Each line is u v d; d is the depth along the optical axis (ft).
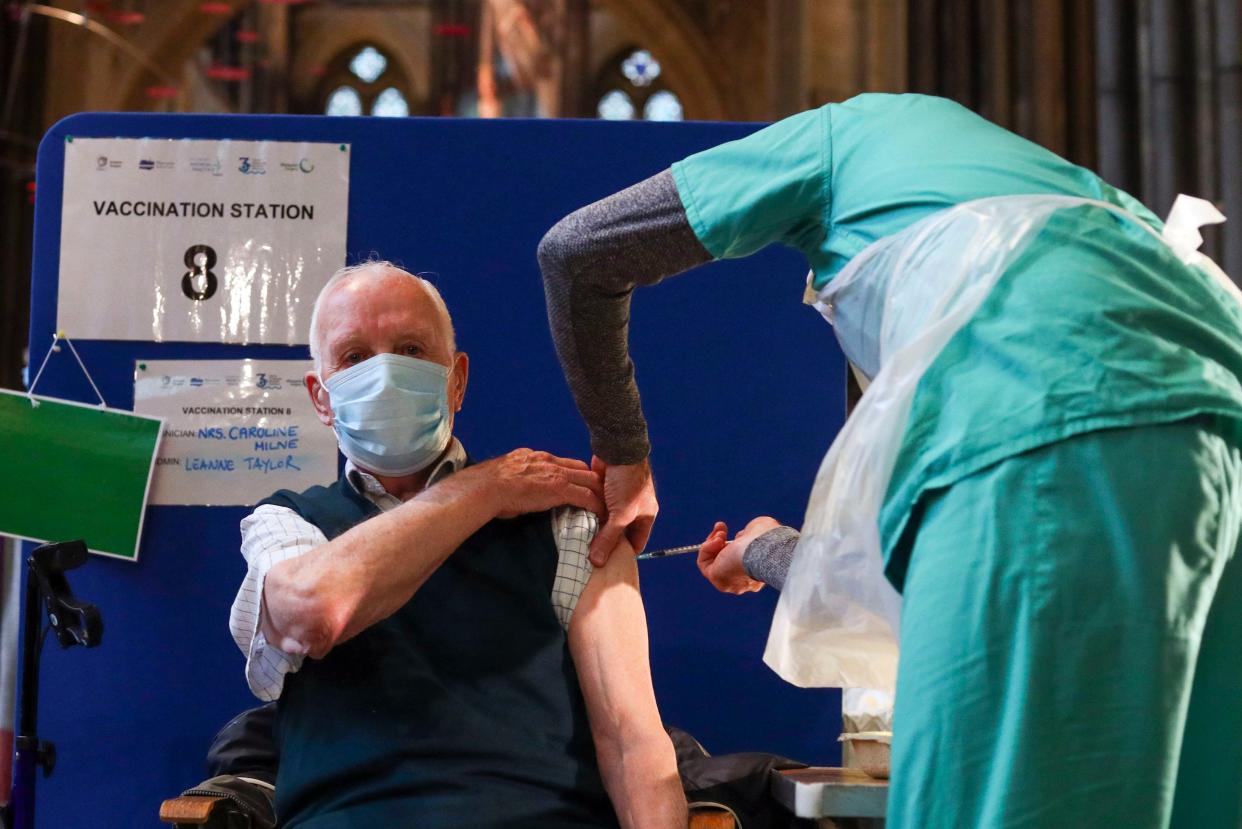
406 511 6.42
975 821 4.76
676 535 8.79
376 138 9.00
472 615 6.63
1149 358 4.94
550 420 8.83
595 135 8.96
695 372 8.88
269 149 8.98
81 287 8.91
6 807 7.54
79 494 8.72
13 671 12.69
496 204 8.94
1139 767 4.68
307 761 6.35
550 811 6.24
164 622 8.71
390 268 7.18
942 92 40.78
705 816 6.29
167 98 58.08
